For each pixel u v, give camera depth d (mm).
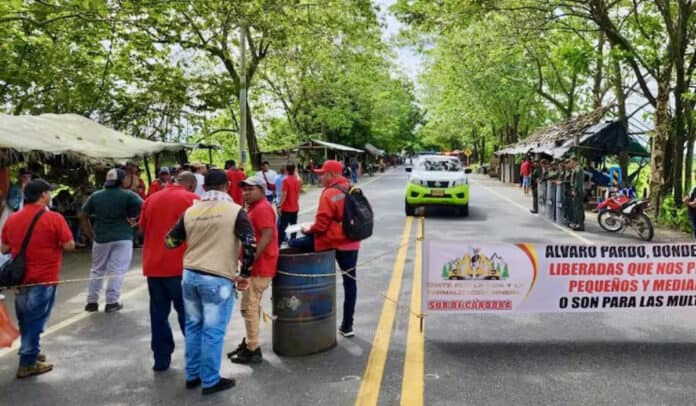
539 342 5570
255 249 4559
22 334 4887
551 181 15508
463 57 33188
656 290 5676
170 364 5129
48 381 4770
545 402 4199
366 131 51625
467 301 5684
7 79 17047
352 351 5336
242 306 5051
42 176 13148
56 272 5043
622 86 19500
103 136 13328
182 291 4660
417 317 6422
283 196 11867
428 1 17172
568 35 21734
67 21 16594
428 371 4816
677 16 16547
